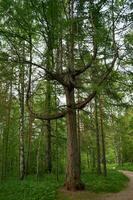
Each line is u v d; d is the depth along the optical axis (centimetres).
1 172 2988
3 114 2712
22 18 1428
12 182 2022
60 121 2703
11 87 2433
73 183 1659
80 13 1534
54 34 1456
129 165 5444
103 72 1703
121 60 1577
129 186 2172
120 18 1510
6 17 1433
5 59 1548
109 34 1480
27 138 3073
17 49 1573
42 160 3005
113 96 1770
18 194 1588
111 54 1546
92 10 1520
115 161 6556
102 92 1758
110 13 1509
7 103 2600
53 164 3111
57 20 1433
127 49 1535
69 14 1530
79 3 1530
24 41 1552
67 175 1688
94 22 1519
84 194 1594
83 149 3033
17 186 1759
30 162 2955
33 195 1529
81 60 1684
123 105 1800
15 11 1414
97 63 1694
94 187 1747
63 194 1577
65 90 1755
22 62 1566
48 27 1439
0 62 1561
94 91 1594
